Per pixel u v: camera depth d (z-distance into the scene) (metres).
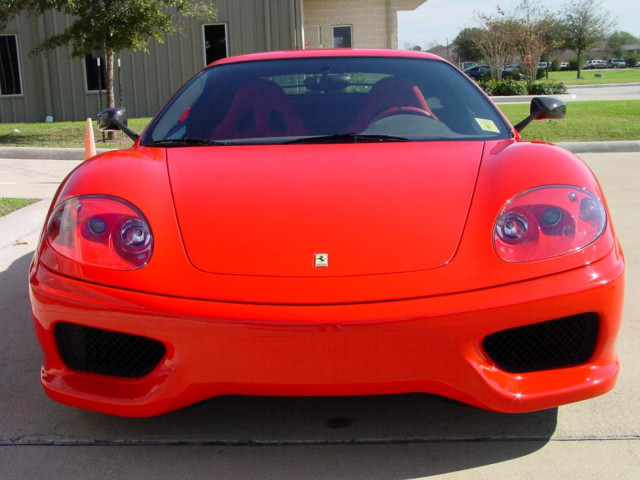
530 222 2.15
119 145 11.52
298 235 2.15
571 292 2.03
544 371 2.10
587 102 17.67
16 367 3.00
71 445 2.34
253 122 3.01
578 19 45.22
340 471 2.16
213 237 2.16
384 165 2.50
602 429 2.39
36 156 10.95
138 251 2.14
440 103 3.11
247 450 2.29
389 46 21.59
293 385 1.99
